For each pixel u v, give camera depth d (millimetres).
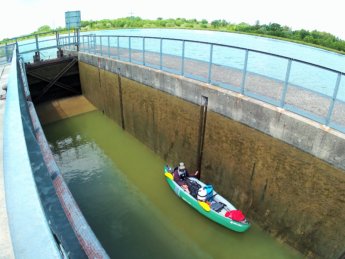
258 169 9773
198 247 10031
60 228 2428
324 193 8008
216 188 11812
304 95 10406
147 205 12125
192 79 12156
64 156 16391
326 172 7848
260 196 9930
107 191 13172
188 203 11383
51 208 2441
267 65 18812
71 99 24375
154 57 18172
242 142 10156
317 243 8430
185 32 41750
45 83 23125
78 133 19328
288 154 8711
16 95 3535
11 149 2092
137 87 16062
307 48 23094
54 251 1360
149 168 14828
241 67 17922
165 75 13453
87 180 14047
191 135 12594
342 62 17047
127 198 12617
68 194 4688
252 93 10000
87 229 3887
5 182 1744
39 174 2637
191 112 12273
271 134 9109
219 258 9602
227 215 9867
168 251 9992
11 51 16688
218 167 11492
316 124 7945
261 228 10125
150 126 15758
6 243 2639
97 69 20812
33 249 1361
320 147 7867
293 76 15859
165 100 13859
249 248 9656
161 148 15203
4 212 3043
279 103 9102
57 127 20234
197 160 12453
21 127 2477
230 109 10359
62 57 23953
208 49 26547
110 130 19516
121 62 17203
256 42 27172
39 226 1482
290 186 8852
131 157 16016
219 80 11969
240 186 10648
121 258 9734
